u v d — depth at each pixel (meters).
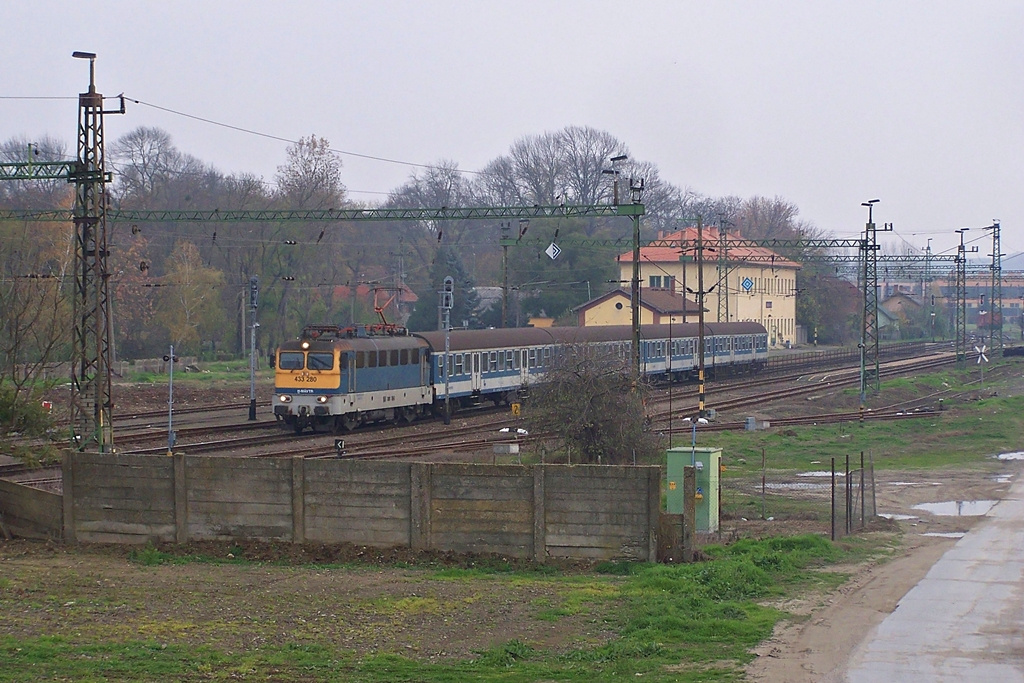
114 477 27.75
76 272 38.47
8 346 36.09
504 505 25.47
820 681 16.27
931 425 55.78
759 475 40.66
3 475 37.41
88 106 37.94
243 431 51.31
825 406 68.06
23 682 16.61
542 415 41.19
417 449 43.94
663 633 19.19
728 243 91.06
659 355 76.12
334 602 21.89
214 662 17.77
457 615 20.81
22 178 38.75
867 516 31.05
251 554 26.53
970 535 28.09
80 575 24.31
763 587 22.27
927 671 16.61
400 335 56.50
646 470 24.67
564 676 16.89
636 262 46.97
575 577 24.12
